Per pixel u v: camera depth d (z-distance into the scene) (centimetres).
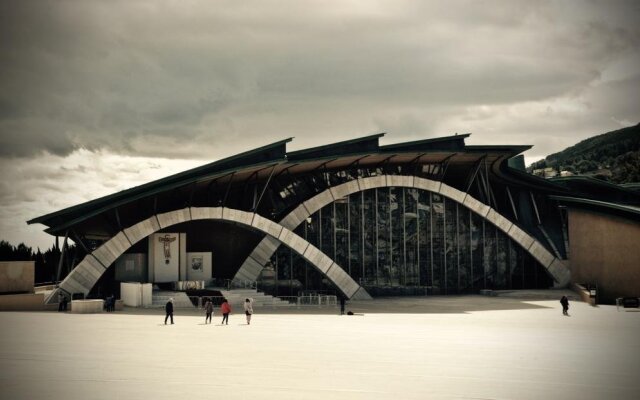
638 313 5253
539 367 2625
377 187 6969
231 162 5953
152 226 5772
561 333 3828
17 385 2181
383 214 7050
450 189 7206
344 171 7025
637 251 6334
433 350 3050
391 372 2464
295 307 5731
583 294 6475
